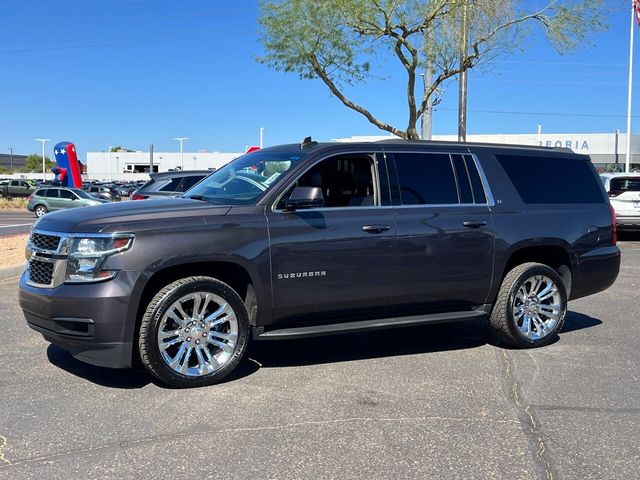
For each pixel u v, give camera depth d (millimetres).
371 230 5461
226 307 5059
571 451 3949
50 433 4117
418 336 6809
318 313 5406
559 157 6730
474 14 16312
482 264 5992
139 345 4793
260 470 3639
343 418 4422
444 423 4363
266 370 5504
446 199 5938
